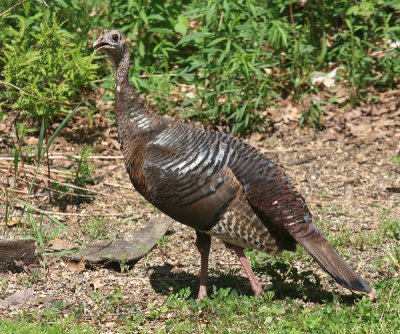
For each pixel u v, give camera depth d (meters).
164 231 13.09
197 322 10.29
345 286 10.04
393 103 17.34
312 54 18.30
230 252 12.74
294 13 18.86
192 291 11.45
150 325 10.30
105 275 11.95
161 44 17.20
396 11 18.08
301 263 12.20
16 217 13.69
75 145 16.22
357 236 12.95
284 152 16.25
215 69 16.39
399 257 12.09
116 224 13.69
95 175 15.30
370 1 17.70
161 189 10.45
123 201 14.50
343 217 13.88
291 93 17.73
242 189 10.28
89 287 11.55
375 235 12.94
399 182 15.13
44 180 14.74
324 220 13.73
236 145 10.52
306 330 9.91
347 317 10.14
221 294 10.64
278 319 10.22
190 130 10.66
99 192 14.48
